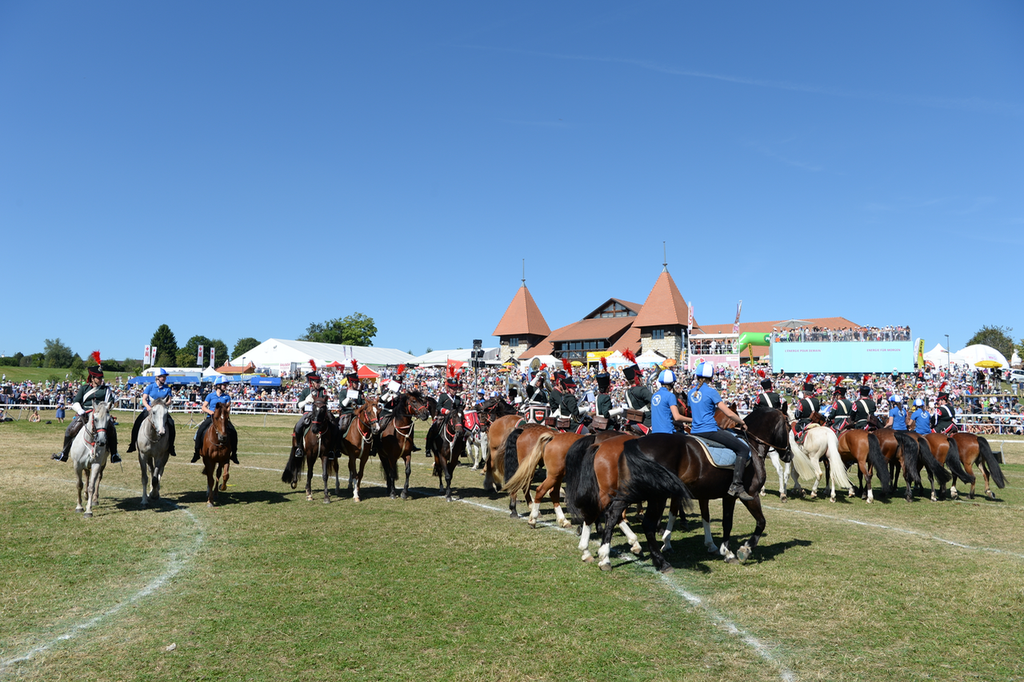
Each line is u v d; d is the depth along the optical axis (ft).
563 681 17.46
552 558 29.73
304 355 235.81
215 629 20.99
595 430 37.60
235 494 47.09
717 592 24.91
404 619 21.94
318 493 48.03
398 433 45.19
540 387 45.70
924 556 30.50
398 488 50.08
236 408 147.23
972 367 179.93
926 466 47.67
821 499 48.21
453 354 295.48
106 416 38.17
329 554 30.17
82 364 265.75
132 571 27.27
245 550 30.78
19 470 58.18
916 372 163.84
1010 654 19.29
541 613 22.56
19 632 20.75
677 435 28.12
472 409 57.88
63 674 17.83
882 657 19.06
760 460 29.43
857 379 164.96
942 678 17.72
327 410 43.96
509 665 18.39
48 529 34.99
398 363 274.57
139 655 19.01
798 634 20.79
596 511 28.58
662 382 31.78
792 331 182.29
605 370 38.14
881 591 25.04
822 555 30.66
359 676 17.70
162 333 433.89
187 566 28.02
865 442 47.19
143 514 39.27
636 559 29.81
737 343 199.62
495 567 28.17
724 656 19.11
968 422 97.66
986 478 49.19
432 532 34.81
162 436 41.86
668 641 20.17
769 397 44.09
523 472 33.96
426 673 17.89
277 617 22.06
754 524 38.29
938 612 22.74
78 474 39.11
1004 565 28.89
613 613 22.57
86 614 22.30
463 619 21.98
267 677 17.65
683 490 26.00
